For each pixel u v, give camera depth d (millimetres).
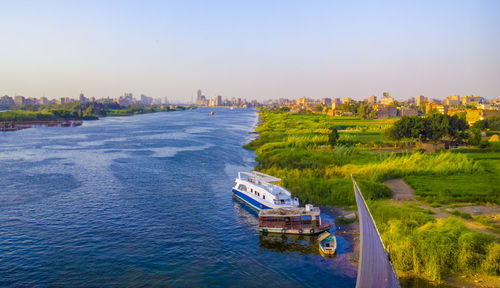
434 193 61000
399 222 45188
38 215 55812
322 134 168125
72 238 47031
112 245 45000
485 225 45781
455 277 33812
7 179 79812
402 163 85688
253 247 45219
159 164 100812
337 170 81000
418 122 125938
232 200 66125
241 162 105188
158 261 40688
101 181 79312
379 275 26594
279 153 111500
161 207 61000
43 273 37438
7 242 45250
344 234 47688
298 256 42312
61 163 100875
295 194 64125
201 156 115625
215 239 47656
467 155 102312
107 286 35000
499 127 172500
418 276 34156
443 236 39312
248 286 35156
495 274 33875
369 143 126938
